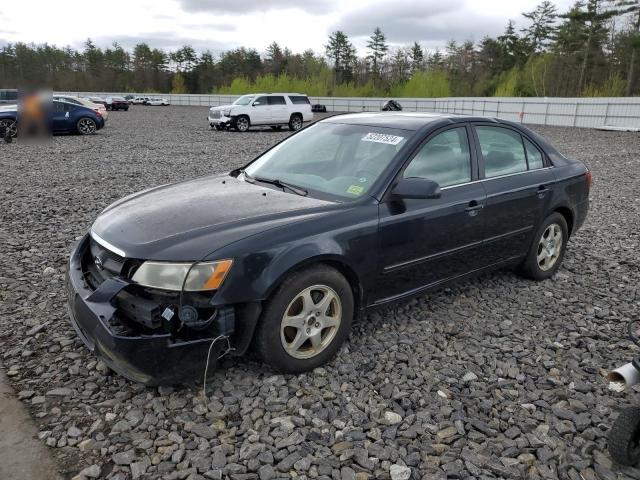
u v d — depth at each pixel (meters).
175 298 2.89
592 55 53.88
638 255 6.09
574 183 5.16
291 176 4.06
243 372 3.31
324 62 76.88
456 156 4.17
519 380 3.39
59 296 4.40
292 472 2.52
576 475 2.60
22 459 2.55
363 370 3.42
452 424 2.92
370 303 3.65
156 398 3.03
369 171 3.78
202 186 4.03
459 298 4.65
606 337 4.01
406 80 69.62
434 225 3.85
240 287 2.92
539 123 31.30
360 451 2.66
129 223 3.33
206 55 90.31
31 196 8.30
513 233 4.59
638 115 25.94
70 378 3.22
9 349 3.55
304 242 3.14
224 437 2.75
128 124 27.31
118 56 85.19
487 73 67.62
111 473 2.48
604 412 3.09
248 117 23.89
